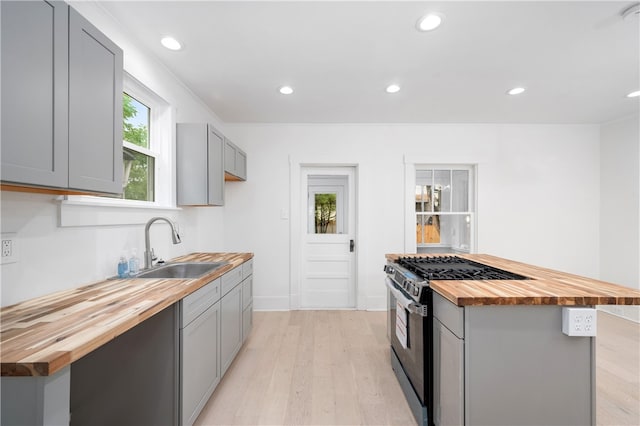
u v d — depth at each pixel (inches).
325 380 79.1
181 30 68.3
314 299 143.6
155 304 44.7
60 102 40.3
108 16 62.0
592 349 45.8
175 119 91.4
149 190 84.9
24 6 35.4
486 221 140.3
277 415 65.3
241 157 128.6
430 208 143.6
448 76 91.7
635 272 125.5
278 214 138.7
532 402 45.7
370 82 95.8
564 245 140.1
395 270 78.5
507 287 50.9
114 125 51.4
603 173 137.8
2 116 33.3
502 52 77.9
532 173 140.2
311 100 111.1
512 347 45.8
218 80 94.4
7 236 44.2
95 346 32.5
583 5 59.9
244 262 95.3
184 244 101.0
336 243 143.9
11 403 28.8
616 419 63.8
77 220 55.6
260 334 110.2
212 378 68.4
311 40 72.5
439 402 54.8
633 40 71.9
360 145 138.9
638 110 122.0
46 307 43.3
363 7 60.7
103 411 53.9
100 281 60.7
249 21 65.0
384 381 78.7
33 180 36.6
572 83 96.7
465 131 139.7
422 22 65.3
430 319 58.3
